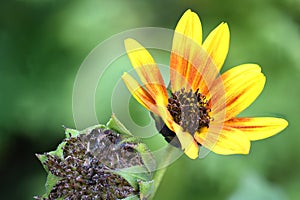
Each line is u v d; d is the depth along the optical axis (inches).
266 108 35.4
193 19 21.2
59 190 20.3
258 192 31.2
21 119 35.6
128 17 35.9
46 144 36.2
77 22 35.9
